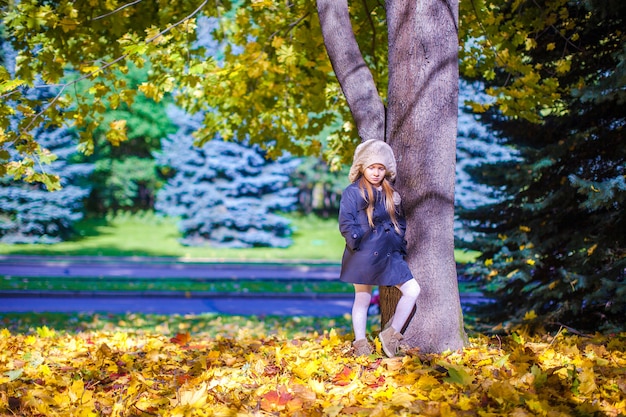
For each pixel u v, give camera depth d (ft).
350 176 15.48
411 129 16.16
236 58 27.40
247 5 27.89
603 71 28.96
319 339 20.11
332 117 30.81
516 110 27.17
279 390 12.49
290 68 27.07
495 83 33.94
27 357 17.47
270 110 31.12
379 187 15.34
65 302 57.88
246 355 17.33
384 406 11.65
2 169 22.94
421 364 14.52
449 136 16.29
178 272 82.02
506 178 31.09
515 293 32.04
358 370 14.05
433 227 16.11
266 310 57.26
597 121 29.09
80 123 24.81
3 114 22.90
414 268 16.17
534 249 29.50
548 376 13.09
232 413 11.37
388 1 16.78
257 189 112.16
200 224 112.16
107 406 12.84
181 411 11.76
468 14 26.12
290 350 17.04
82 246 106.32
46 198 106.93
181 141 111.04
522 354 15.15
